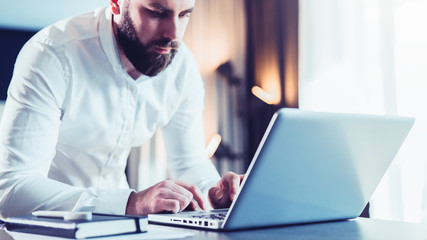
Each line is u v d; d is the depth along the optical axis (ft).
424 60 9.36
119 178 5.27
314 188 2.76
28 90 3.83
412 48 9.54
